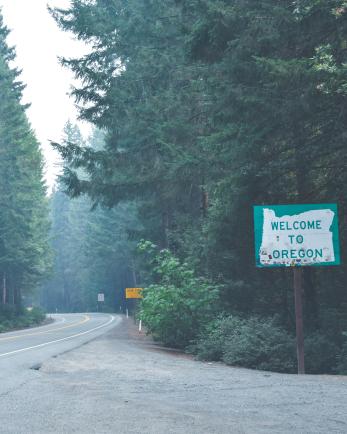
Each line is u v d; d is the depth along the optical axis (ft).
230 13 48.14
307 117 47.67
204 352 55.77
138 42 97.66
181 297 67.05
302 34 47.34
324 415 24.27
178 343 70.95
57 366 45.32
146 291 70.64
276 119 48.73
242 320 60.90
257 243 45.24
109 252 274.77
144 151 90.48
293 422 22.85
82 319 207.41
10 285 196.24
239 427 21.97
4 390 32.32
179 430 21.56
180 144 76.74
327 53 42.93
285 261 44.98
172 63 84.94
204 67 61.67
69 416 24.58
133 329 120.26
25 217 174.81
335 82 41.91
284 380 36.17
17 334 108.58
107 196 95.14
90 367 44.75
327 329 56.95
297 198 60.49
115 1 111.14
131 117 87.97
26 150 171.42
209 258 64.85
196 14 64.39
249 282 65.16
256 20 46.96
